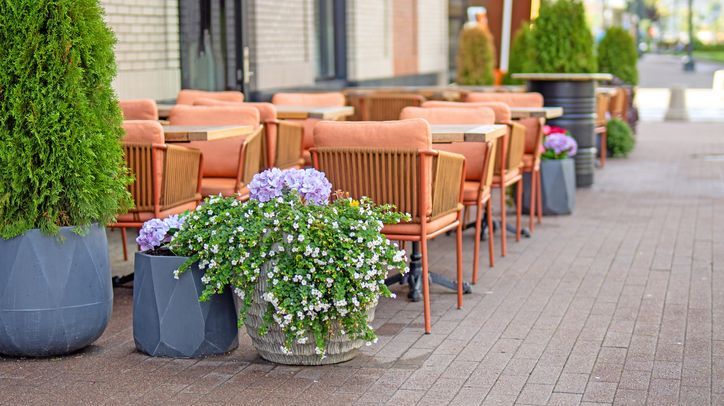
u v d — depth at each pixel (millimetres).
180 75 11148
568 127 11805
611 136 15297
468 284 6707
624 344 5527
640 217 9898
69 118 5055
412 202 5719
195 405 4602
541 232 9078
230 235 5004
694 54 73625
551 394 4723
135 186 6250
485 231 8758
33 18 4953
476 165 7262
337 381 4910
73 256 5133
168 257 5203
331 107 9180
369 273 4918
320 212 5008
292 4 14609
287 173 5137
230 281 5074
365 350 5414
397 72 20297
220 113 7504
